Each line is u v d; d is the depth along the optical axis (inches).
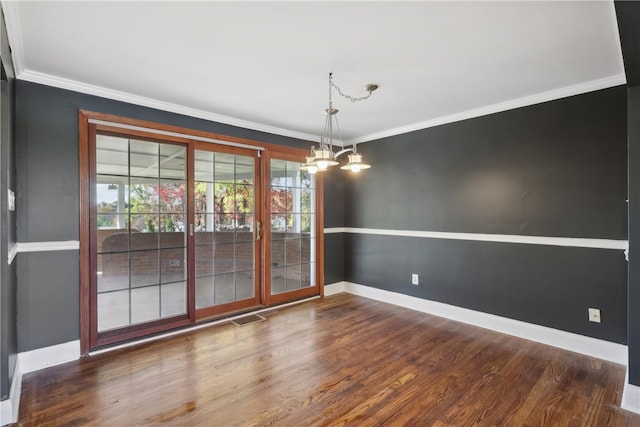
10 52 80.9
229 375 95.7
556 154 114.6
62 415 77.0
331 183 188.7
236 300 151.6
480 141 134.5
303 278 177.5
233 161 150.6
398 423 74.8
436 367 100.4
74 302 107.0
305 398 84.3
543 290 118.0
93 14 69.6
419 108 133.0
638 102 80.9
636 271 81.0
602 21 73.0
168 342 119.3
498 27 75.5
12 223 87.9
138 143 123.2
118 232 118.6
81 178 108.4
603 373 96.2
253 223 157.8
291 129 165.0
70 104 106.7
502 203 128.3
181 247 133.4
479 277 135.4
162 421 75.1
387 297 171.0
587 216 108.3
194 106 130.1
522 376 94.9
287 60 91.6
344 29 76.4
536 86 110.3
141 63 93.1
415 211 158.1
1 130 74.4
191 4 66.4
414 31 77.2
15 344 92.0
